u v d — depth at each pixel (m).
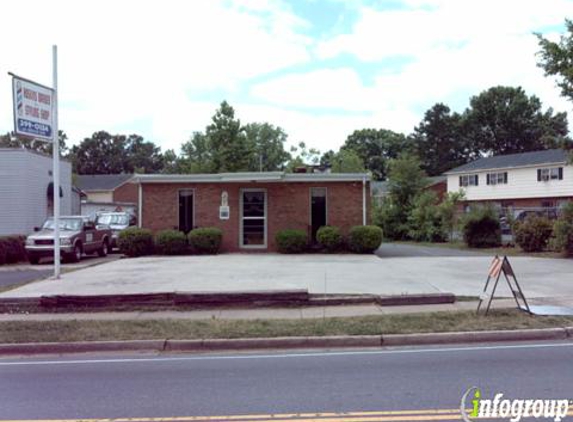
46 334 8.97
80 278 14.74
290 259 19.34
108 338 8.69
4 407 5.58
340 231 21.84
